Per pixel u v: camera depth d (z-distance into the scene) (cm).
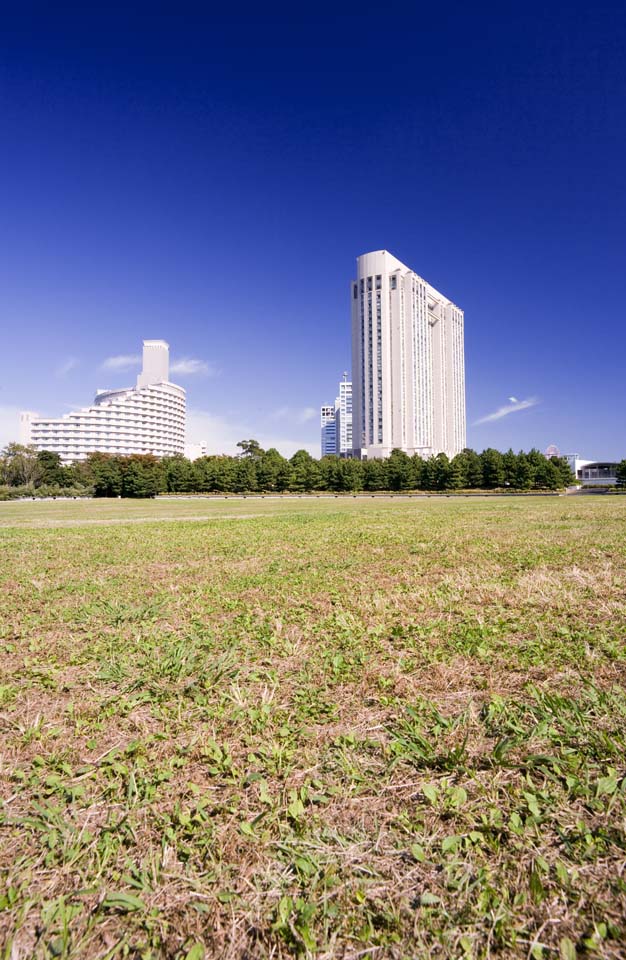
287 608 624
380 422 14088
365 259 14138
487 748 278
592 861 191
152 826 221
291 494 8856
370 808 229
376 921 170
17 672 420
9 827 223
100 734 311
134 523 2292
